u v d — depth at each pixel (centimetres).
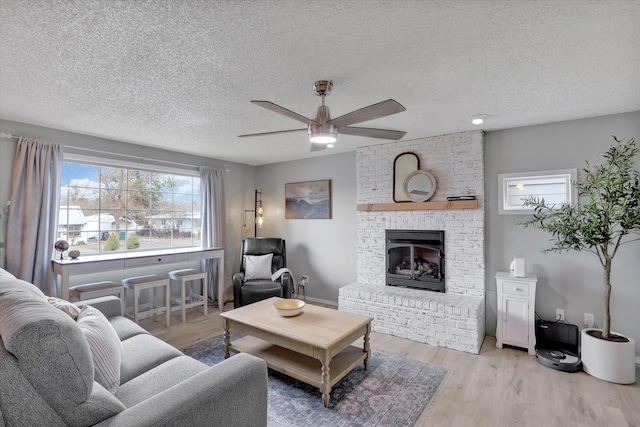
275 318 275
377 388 250
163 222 458
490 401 234
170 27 162
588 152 312
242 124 328
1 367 103
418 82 230
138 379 170
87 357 119
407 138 398
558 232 290
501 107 283
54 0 141
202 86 235
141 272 423
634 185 265
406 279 405
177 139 389
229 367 152
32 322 109
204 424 130
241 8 147
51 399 109
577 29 165
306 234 519
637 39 174
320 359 227
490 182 362
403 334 356
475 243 361
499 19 157
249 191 573
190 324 396
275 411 221
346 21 158
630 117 295
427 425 207
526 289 316
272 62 200
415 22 159
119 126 335
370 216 435
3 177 310
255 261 459
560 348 308
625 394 242
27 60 196
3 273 189
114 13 151
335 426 206
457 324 324
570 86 237
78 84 231
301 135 370
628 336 295
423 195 389
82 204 378
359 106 276
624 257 298
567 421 211
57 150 339
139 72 212
